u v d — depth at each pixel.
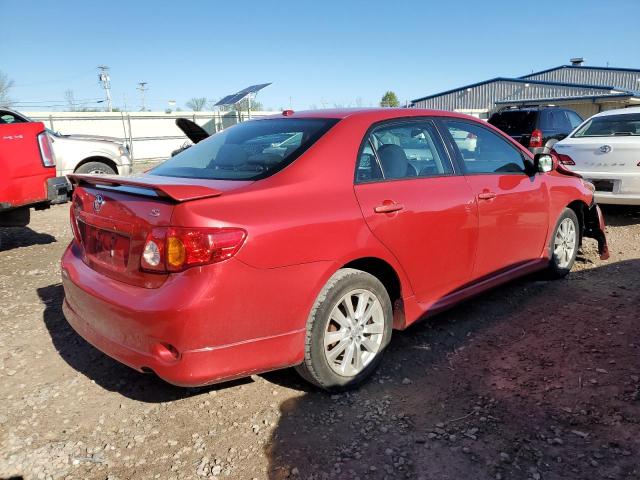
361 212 3.18
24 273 5.90
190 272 2.62
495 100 38.75
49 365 3.72
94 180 3.12
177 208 2.63
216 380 2.74
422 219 3.51
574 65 44.03
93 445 2.84
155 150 27.27
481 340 3.95
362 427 2.93
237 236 2.66
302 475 2.56
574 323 4.18
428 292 3.70
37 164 6.64
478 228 3.96
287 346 2.92
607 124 8.22
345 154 3.29
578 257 5.98
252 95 25.53
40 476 2.61
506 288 5.04
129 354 2.79
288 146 3.30
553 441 2.74
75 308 3.29
